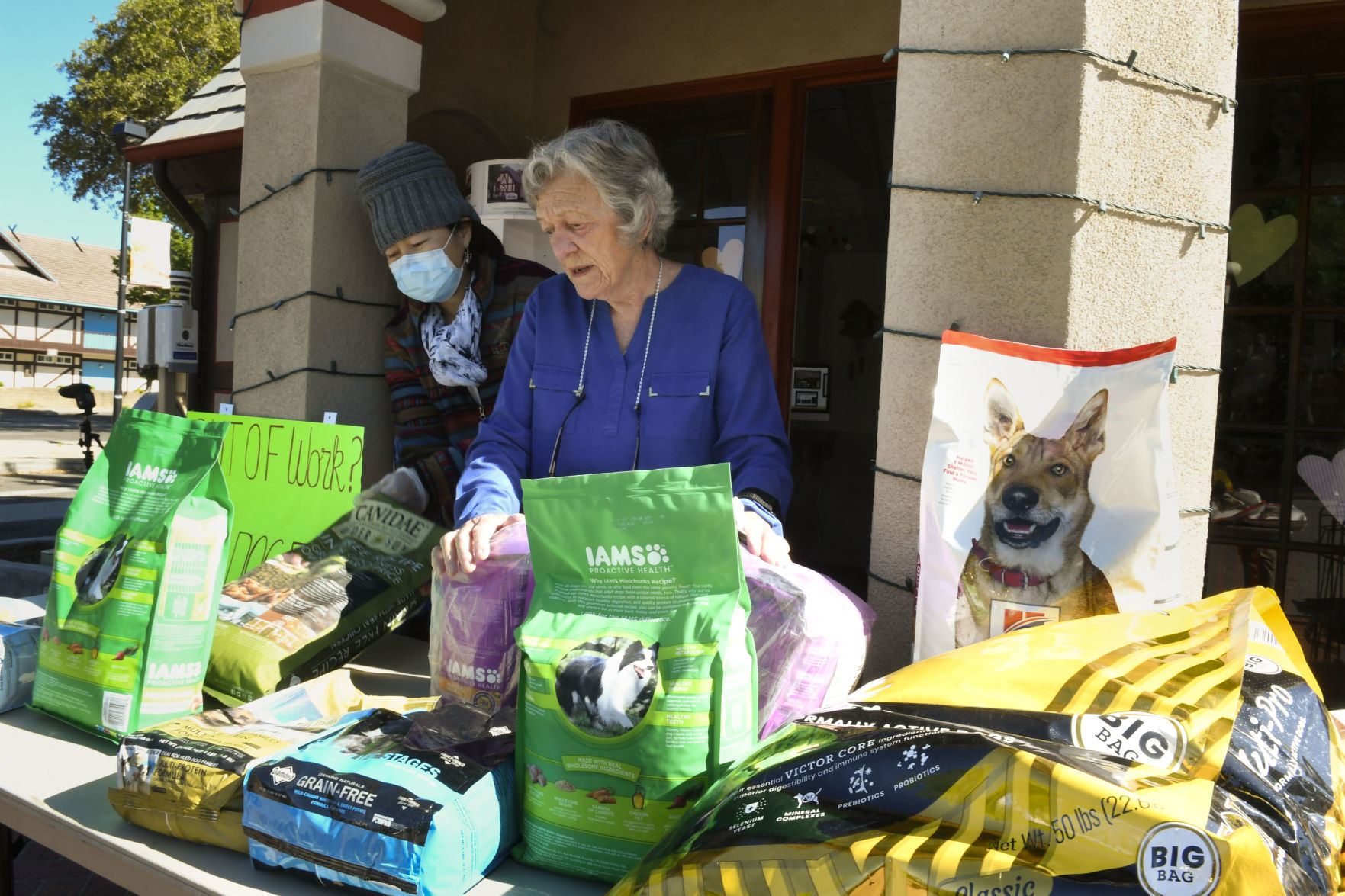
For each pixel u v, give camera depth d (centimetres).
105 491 149
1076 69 132
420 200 208
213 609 142
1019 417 127
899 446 148
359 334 253
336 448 196
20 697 153
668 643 99
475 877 100
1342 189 270
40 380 5069
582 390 161
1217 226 144
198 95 452
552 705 101
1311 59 270
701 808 90
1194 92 141
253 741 117
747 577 123
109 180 2233
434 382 232
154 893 107
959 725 83
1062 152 133
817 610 122
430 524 192
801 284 369
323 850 99
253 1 248
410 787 100
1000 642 100
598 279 154
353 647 169
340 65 244
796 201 348
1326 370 276
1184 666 89
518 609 133
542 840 102
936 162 143
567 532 110
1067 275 133
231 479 207
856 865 75
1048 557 123
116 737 135
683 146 367
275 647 155
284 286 247
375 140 255
